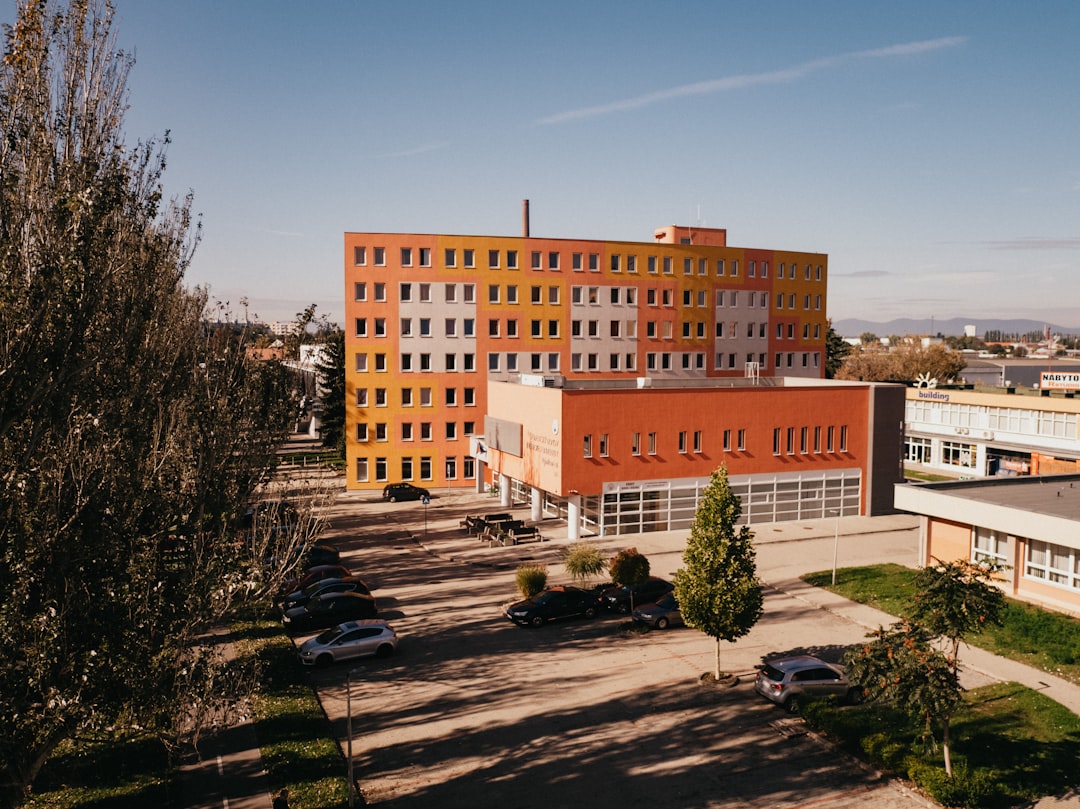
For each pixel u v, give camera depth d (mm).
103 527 14125
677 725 22141
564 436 43406
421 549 43312
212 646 18406
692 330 73375
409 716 22812
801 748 20812
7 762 12969
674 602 30656
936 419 71062
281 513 34969
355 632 27344
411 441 63500
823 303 80250
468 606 33219
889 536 44781
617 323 69938
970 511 33125
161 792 17969
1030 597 31938
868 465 50062
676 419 45531
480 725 22188
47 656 12789
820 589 34500
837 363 113125
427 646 28609
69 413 14633
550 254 67062
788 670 23391
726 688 24578
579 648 28234
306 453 79250
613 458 44438
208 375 31281
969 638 28188
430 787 18828
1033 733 21234
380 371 62781
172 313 24594
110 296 16297
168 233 23453
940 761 19578
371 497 59719
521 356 66188
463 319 64188
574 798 18359
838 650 27422
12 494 13258
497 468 52875
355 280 62031
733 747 20875
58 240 13797
